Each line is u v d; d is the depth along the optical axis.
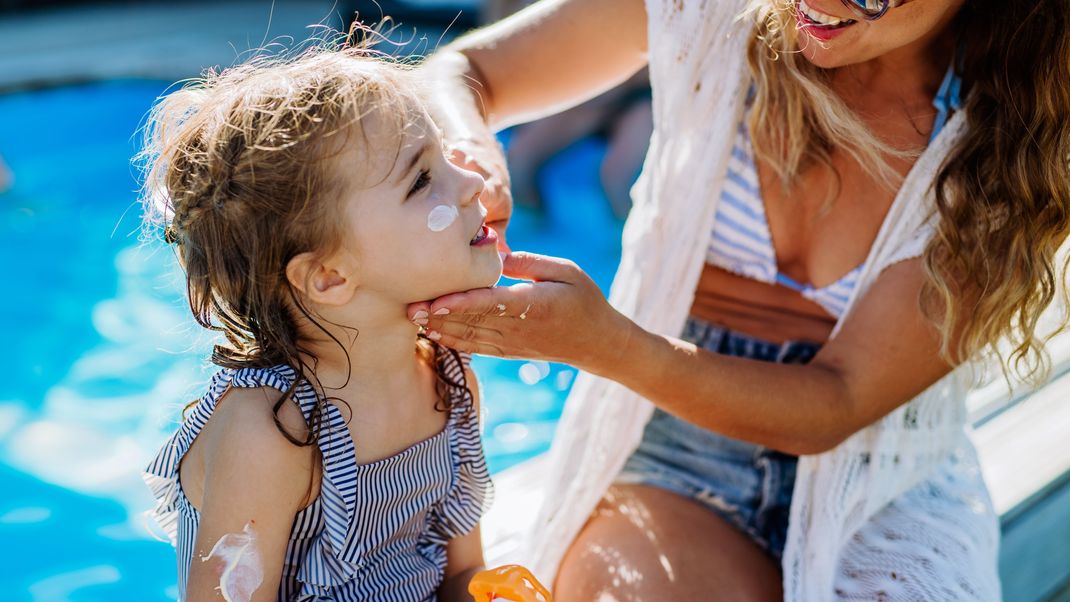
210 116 1.35
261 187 1.30
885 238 1.76
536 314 1.45
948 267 1.70
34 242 5.18
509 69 2.02
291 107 1.31
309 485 1.39
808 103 1.77
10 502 3.23
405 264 1.35
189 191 1.34
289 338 1.38
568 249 5.46
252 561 1.37
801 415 1.68
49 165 6.09
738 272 1.93
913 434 1.86
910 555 1.80
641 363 1.59
